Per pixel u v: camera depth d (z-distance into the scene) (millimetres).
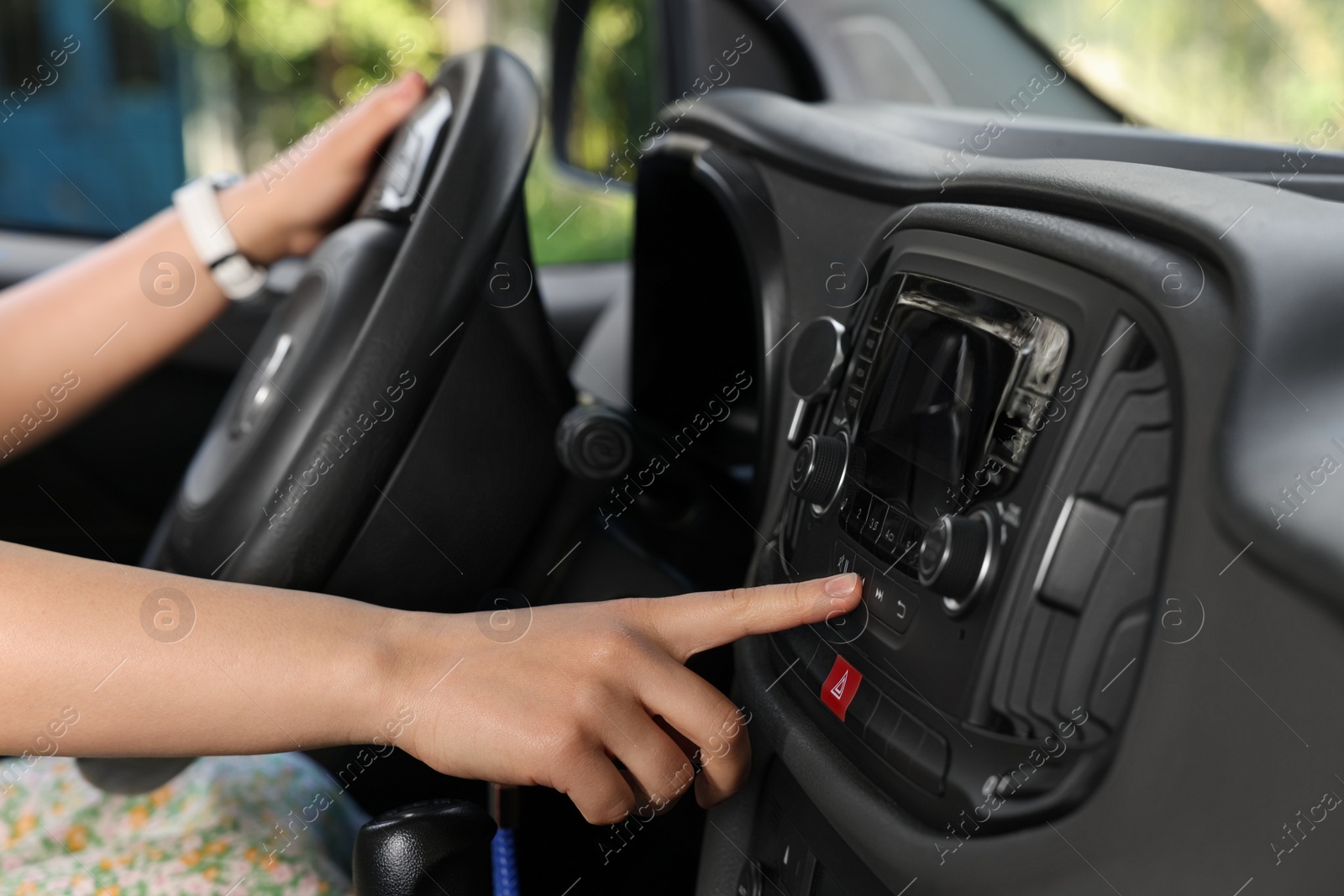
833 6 1229
